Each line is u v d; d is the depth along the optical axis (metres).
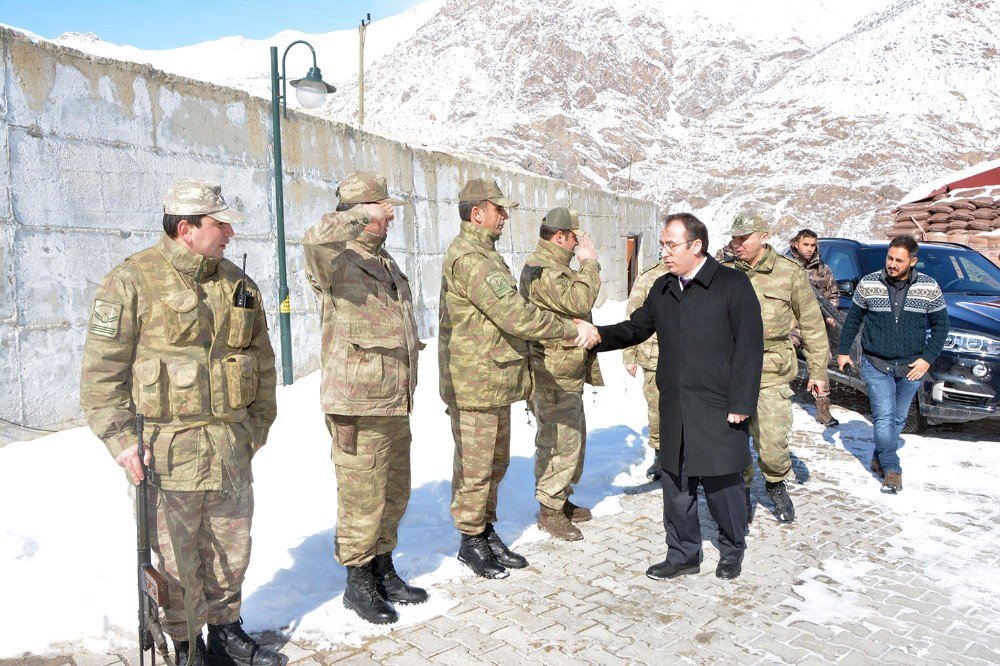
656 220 21.48
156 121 6.33
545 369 4.13
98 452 5.08
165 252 2.56
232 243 7.13
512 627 3.29
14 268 5.27
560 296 3.88
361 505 3.24
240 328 2.67
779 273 4.55
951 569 3.97
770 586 3.75
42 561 3.51
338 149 8.48
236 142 7.13
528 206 13.09
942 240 12.88
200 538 2.72
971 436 6.62
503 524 4.49
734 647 3.14
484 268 3.54
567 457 4.24
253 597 3.42
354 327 3.09
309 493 4.70
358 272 3.13
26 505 4.10
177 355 2.54
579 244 4.01
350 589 3.35
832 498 5.09
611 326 4.03
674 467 3.71
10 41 5.19
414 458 5.47
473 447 3.75
